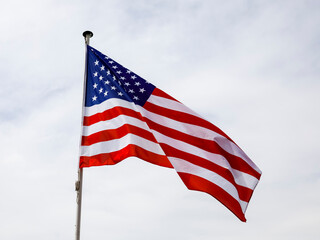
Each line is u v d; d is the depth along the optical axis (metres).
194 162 13.56
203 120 14.31
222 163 13.76
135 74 14.70
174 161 13.35
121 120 13.53
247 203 13.97
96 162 13.06
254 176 14.30
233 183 13.61
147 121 13.73
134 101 14.05
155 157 13.34
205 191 13.14
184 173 13.29
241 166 14.30
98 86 14.37
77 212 12.52
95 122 13.77
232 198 13.28
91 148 13.28
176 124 14.06
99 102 14.08
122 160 12.92
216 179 13.40
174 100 14.50
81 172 12.99
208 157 13.76
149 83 14.63
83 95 14.30
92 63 14.82
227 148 14.29
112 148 13.19
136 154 12.95
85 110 14.09
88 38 15.25
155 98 14.37
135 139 13.20
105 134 13.39
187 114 14.32
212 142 14.03
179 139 13.82
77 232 12.34
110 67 14.63
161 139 13.56
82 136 13.59
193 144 13.84
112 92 14.09
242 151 14.44
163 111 14.21
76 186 12.80
